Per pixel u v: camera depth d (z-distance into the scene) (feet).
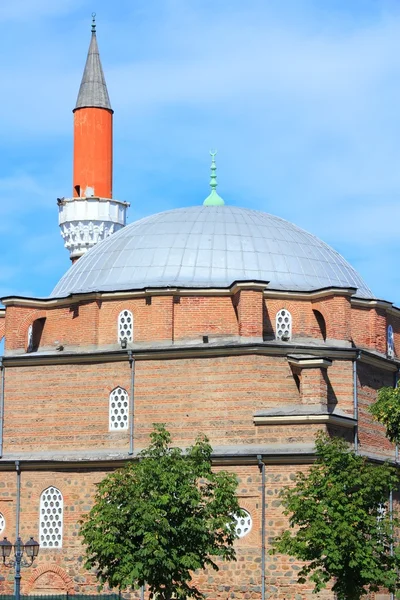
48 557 218.59
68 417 223.92
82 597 208.64
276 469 208.23
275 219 250.16
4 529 221.87
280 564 205.67
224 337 221.87
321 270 238.27
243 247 234.99
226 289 222.69
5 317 237.04
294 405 214.90
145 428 218.18
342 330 222.69
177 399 217.56
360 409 221.87
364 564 180.14
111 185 323.16
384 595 218.59
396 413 204.95
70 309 231.09
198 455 190.08
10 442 226.79
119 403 221.46
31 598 208.13
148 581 180.86
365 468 187.01
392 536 218.18
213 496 189.67
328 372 219.61
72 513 218.38
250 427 212.64
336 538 181.37
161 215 248.73
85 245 318.86
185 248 235.20
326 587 202.80
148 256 235.20
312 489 186.39
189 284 228.22
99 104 322.34
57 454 223.10
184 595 181.98
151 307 223.51
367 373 226.38
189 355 217.77
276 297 224.33
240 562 207.51
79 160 321.32
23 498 221.66
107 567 190.08
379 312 233.55
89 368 223.71
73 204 318.86
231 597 207.21
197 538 183.01
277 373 215.51
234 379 215.10
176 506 181.57
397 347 241.76
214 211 246.27
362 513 182.19
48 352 231.30
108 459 216.54
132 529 179.11
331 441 192.75
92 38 330.54
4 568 220.02
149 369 219.61
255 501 208.33
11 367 228.84
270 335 223.30
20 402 227.40
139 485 182.19
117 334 225.35
